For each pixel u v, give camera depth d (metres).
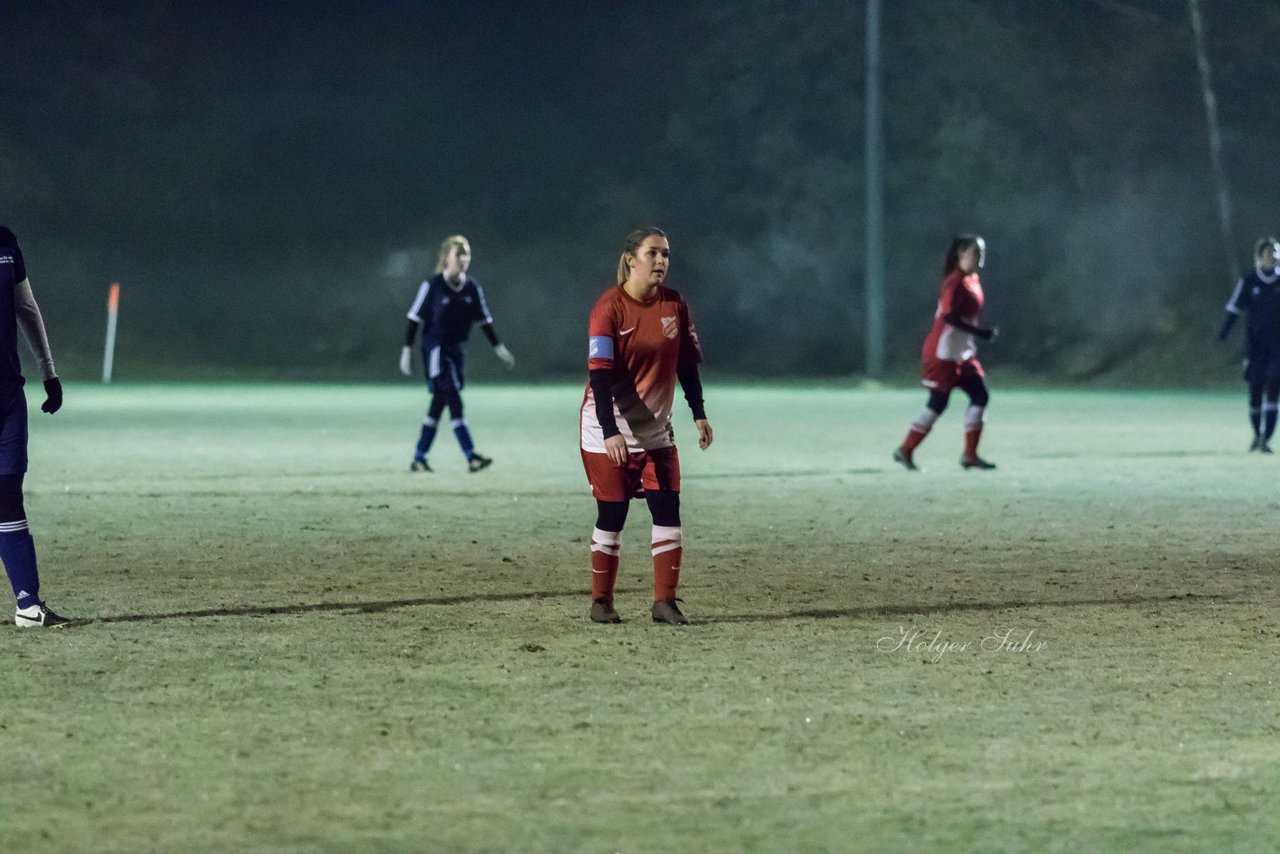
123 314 175.75
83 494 54.28
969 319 63.44
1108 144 178.50
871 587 34.19
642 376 29.38
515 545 41.09
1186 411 113.31
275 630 28.92
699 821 17.44
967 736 21.19
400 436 84.94
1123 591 33.69
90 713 22.44
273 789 18.67
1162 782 19.02
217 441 81.00
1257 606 31.72
